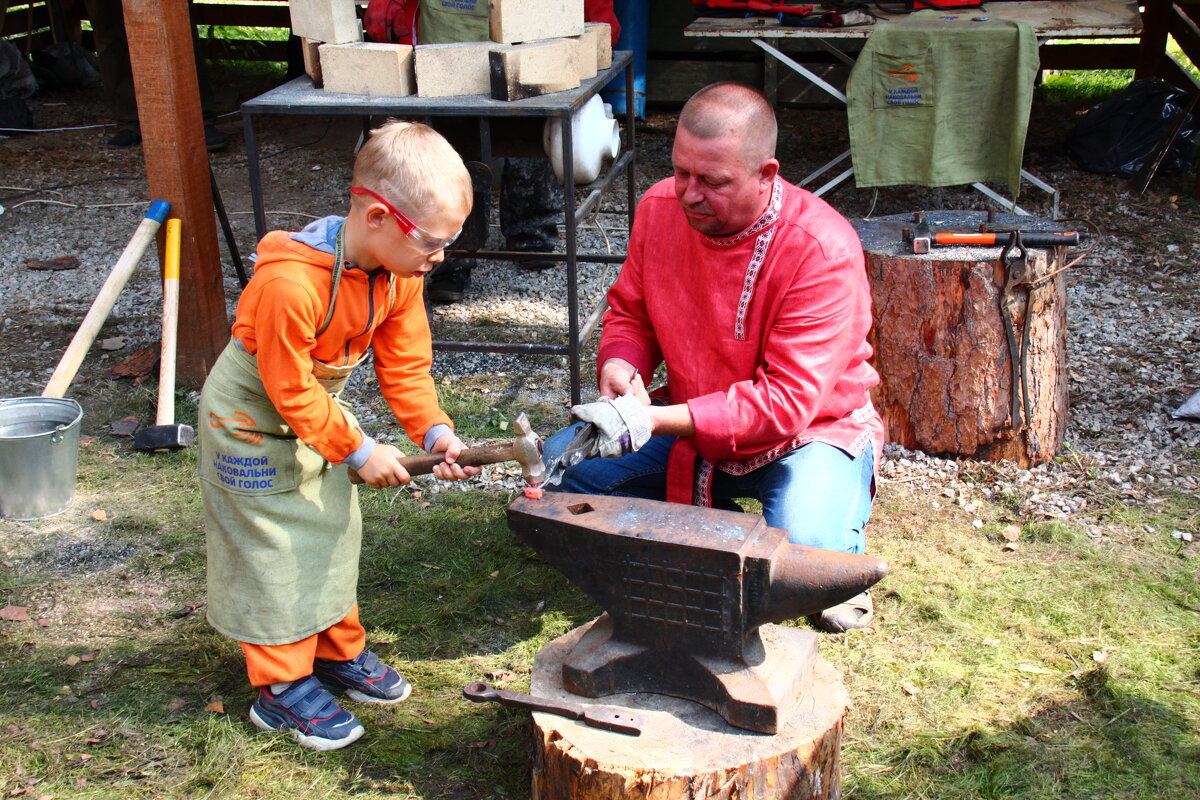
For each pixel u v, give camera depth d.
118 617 3.13
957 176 5.93
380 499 3.72
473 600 3.17
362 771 2.52
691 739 2.16
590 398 4.43
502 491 3.77
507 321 5.17
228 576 2.49
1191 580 3.14
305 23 4.04
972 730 2.60
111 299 4.09
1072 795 2.41
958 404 3.72
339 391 2.53
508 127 4.30
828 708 2.25
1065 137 7.57
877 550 3.36
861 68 5.83
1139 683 2.74
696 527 2.16
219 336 4.56
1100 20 5.83
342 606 2.60
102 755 2.57
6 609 3.13
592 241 6.18
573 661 2.28
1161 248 5.83
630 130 4.91
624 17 7.88
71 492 3.72
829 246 2.66
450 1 4.53
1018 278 3.54
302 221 6.68
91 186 7.39
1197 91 7.09
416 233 2.18
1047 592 3.12
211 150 8.02
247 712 2.71
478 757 2.57
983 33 5.61
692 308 2.85
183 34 4.17
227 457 2.39
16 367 4.74
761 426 2.61
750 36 6.08
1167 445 3.88
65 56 9.64
